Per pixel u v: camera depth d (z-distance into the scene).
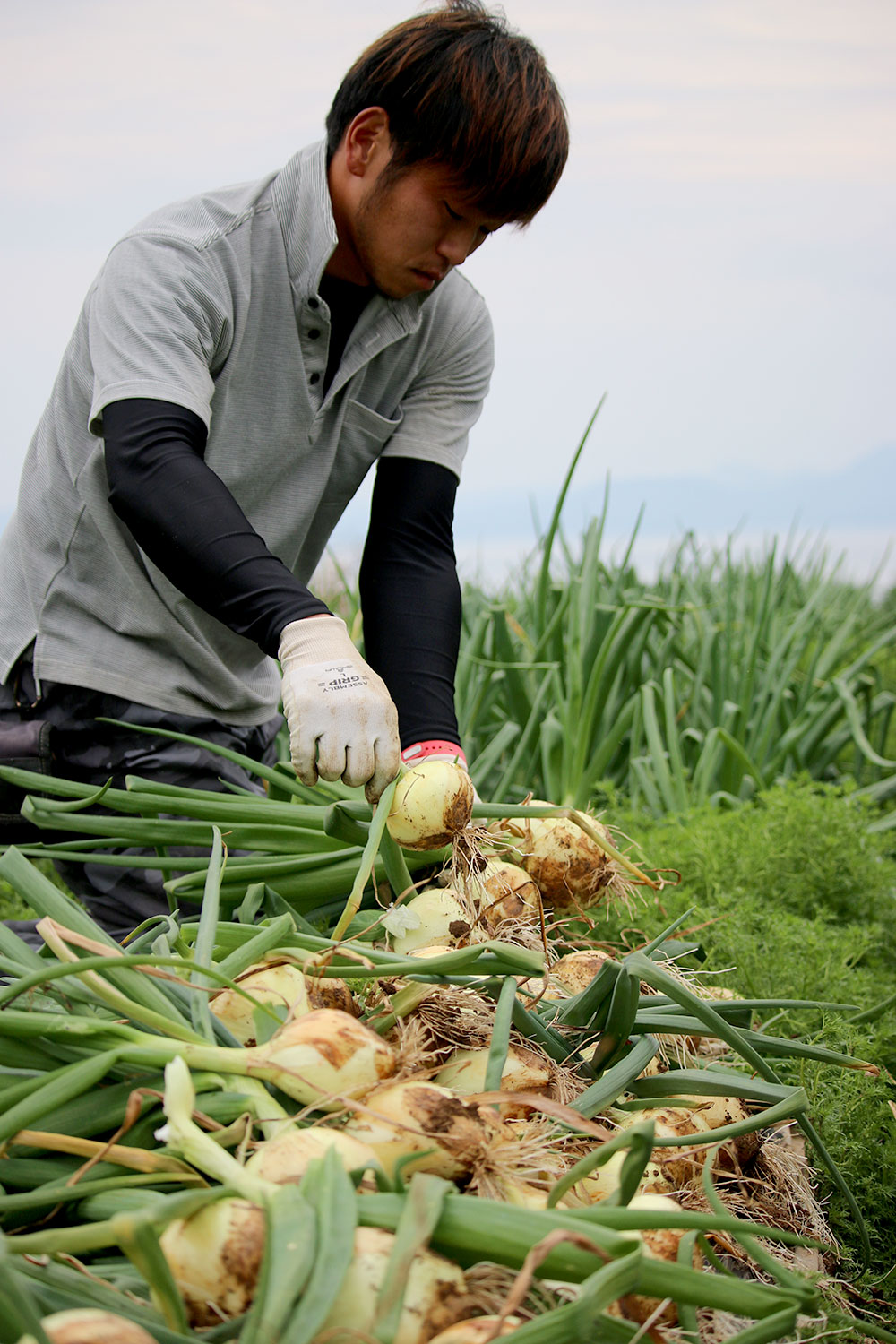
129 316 1.56
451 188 1.47
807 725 3.95
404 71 1.42
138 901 1.89
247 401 1.77
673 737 3.34
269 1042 0.97
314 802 1.71
